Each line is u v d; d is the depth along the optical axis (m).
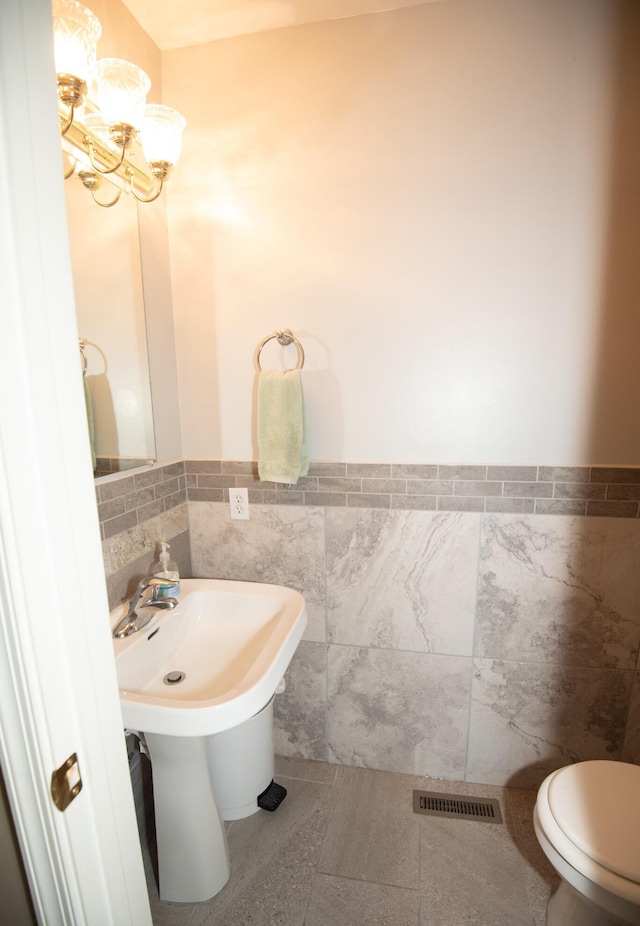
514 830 1.35
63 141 1.00
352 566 1.48
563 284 1.23
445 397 1.34
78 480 0.52
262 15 1.21
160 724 0.87
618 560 1.32
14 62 0.43
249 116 1.31
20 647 0.47
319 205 1.32
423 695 1.50
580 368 1.26
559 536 1.34
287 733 1.63
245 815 1.41
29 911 0.57
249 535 1.53
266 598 1.32
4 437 0.44
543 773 1.48
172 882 1.16
